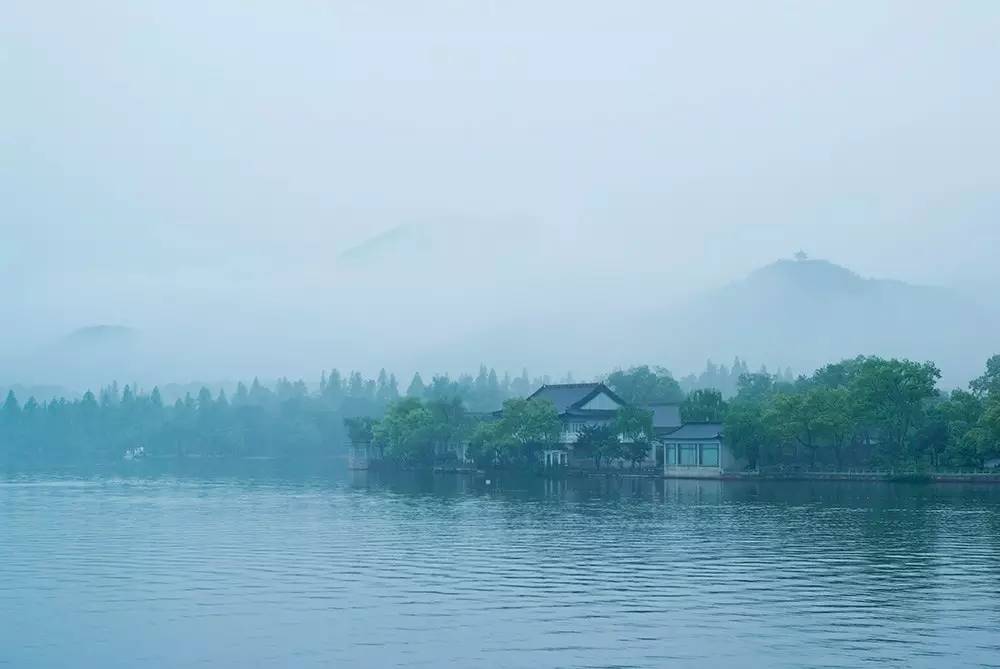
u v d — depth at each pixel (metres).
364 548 62.47
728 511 84.88
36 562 57.59
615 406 168.62
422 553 59.97
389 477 154.25
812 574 50.94
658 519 78.62
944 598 44.50
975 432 114.38
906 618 40.59
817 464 132.00
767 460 134.00
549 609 42.88
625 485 123.44
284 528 74.75
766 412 129.00
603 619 40.84
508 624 40.16
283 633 39.22
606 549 60.84
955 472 116.81
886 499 95.31
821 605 43.16
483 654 35.81
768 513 82.62
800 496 100.81
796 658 34.88
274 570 54.00
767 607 42.84
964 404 126.06
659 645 36.72
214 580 50.94
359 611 42.94
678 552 59.22
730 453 133.88
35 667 35.31
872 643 36.69
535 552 59.88
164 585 49.59
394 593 46.84
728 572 51.78
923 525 72.00
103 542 66.69
